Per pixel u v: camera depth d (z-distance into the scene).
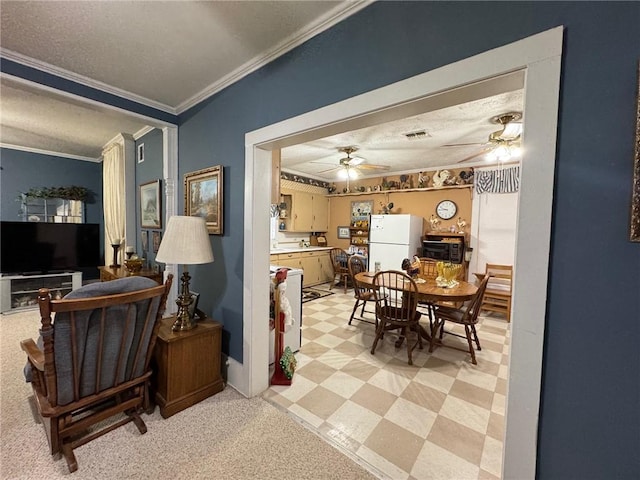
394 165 4.91
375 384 2.27
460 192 4.80
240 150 2.11
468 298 2.63
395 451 1.59
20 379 2.23
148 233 3.55
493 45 1.03
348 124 1.54
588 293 0.89
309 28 1.58
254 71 1.98
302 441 1.65
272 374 2.40
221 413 1.88
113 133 3.74
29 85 1.95
